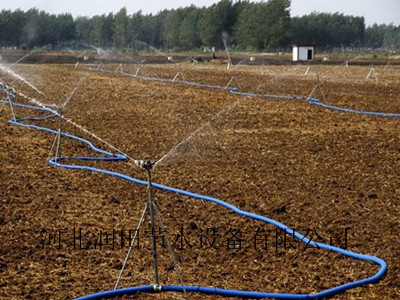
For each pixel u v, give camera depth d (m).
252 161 19.12
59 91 37.28
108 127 24.73
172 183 16.77
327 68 65.19
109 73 53.94
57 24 180.50
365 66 70.00
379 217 14.09
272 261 11.78
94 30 186.38
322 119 26.86
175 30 169.12
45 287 10.53
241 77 50.28
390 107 31.00
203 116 27.50
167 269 11.35
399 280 10.90
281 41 151.12
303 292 10.49
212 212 14.46
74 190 16.03
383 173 17.77
